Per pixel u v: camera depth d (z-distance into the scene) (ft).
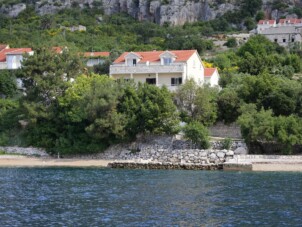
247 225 161.07
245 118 339.98
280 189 231.71
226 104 373.20
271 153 341.41
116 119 353.92
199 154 337.72
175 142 355.36
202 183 253.85
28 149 387.14
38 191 229.66
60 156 377.50
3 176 288.71
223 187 239.30
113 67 426.51
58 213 179.73
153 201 202.18
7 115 414.00
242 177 277.85
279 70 520.83
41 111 382.42
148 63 426.51
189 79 387.75
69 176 288.10
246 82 384.88
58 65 402.72
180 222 165.27
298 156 323.16
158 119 353.51
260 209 185.78
